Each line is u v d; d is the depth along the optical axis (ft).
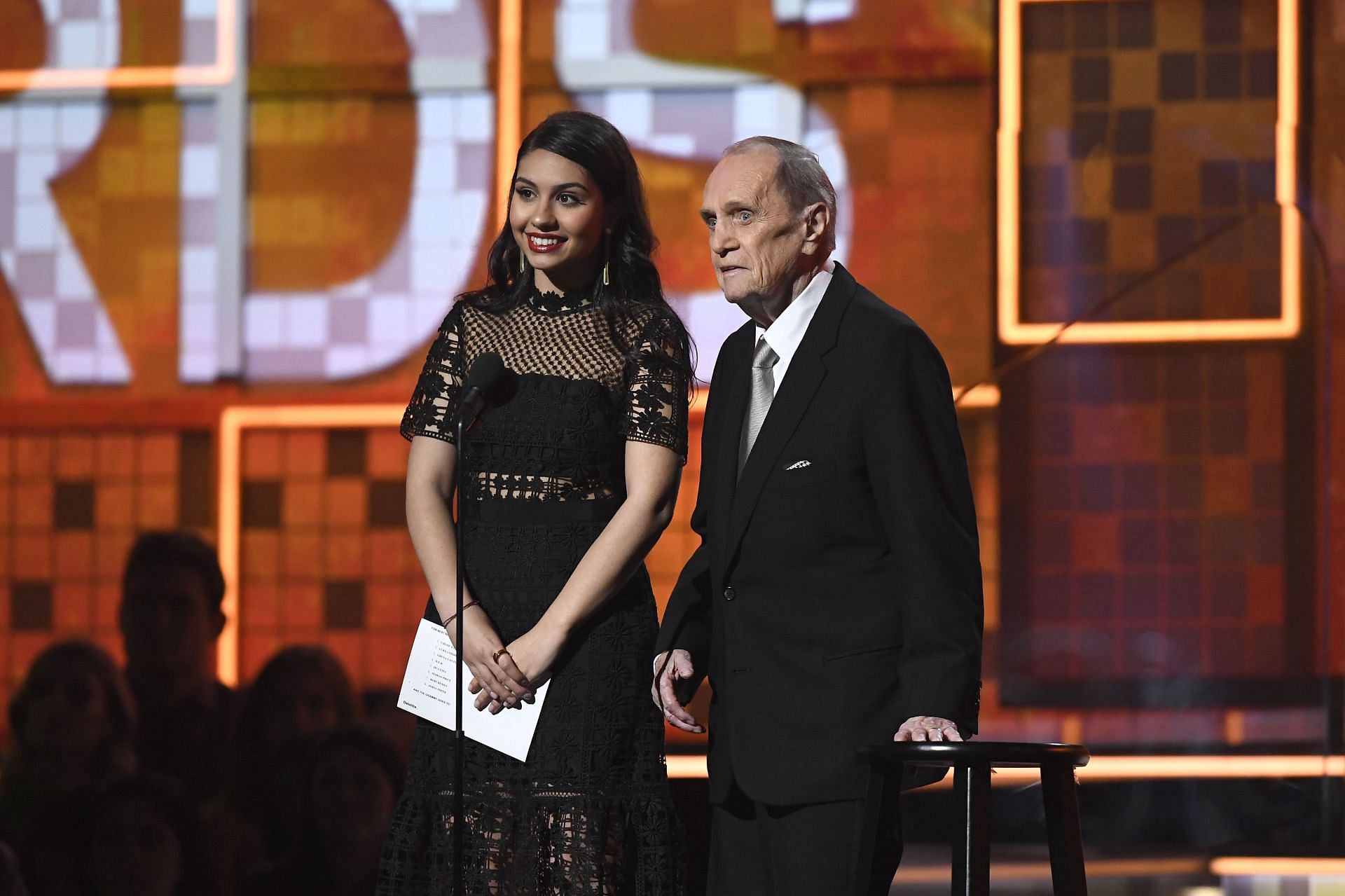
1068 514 59.72
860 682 24.75
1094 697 54.80
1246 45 63.46
